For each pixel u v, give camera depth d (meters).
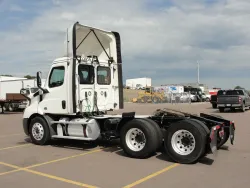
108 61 11.20
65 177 6.71
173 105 41.44
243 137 11.74
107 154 9.11
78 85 10.02
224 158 8.30
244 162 7.84
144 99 52.44
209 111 27.62
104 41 11.46
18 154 9.30
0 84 31.11
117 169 7.31
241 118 19.78
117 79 11.55
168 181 6.29
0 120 21.77
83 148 10.13
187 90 60.28
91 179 6.52
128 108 33.69
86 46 11.12
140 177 6.61
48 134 10.64
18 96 31.95
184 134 7.80
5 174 7.05
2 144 11.22
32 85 32.34
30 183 6.32
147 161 8.10
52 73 10.57
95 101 10.57
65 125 10.30
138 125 8.36
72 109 9.92
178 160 7.78
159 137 8.41
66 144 10.92
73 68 9.87
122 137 8.70
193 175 6.70
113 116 9.77
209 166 7.48
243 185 5.97
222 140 9.22
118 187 5.96
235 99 25.83
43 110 10.73
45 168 7.54
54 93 10.45
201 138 7.54
